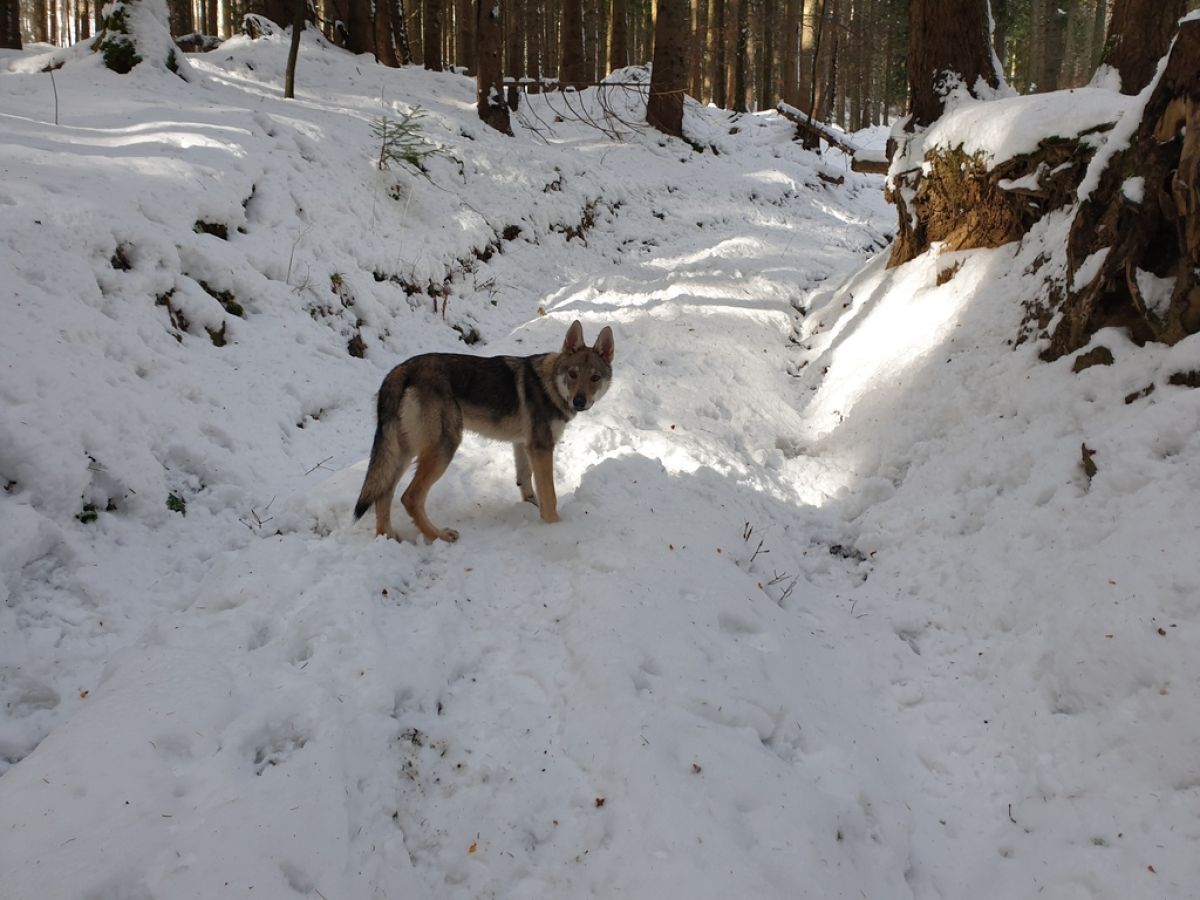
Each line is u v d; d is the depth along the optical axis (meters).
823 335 10.40
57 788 2.80
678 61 20.27
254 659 3.73
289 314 8.07
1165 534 4.16
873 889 3.19
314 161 10.91
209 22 35.97
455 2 34.34
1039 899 3.24
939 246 9.01
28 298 5.62
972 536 5.46
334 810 2.92
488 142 15.17
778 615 4.84
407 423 5.14
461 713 3.81
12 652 3.83
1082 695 3.93
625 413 7.47
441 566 4.98
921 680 4.61
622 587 4.55
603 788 3.35
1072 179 7.10
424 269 10.58
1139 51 8.42
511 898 2.98
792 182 20.69
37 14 40.34
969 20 9.41
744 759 3.44
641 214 16.70
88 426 5.11
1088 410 5.45
